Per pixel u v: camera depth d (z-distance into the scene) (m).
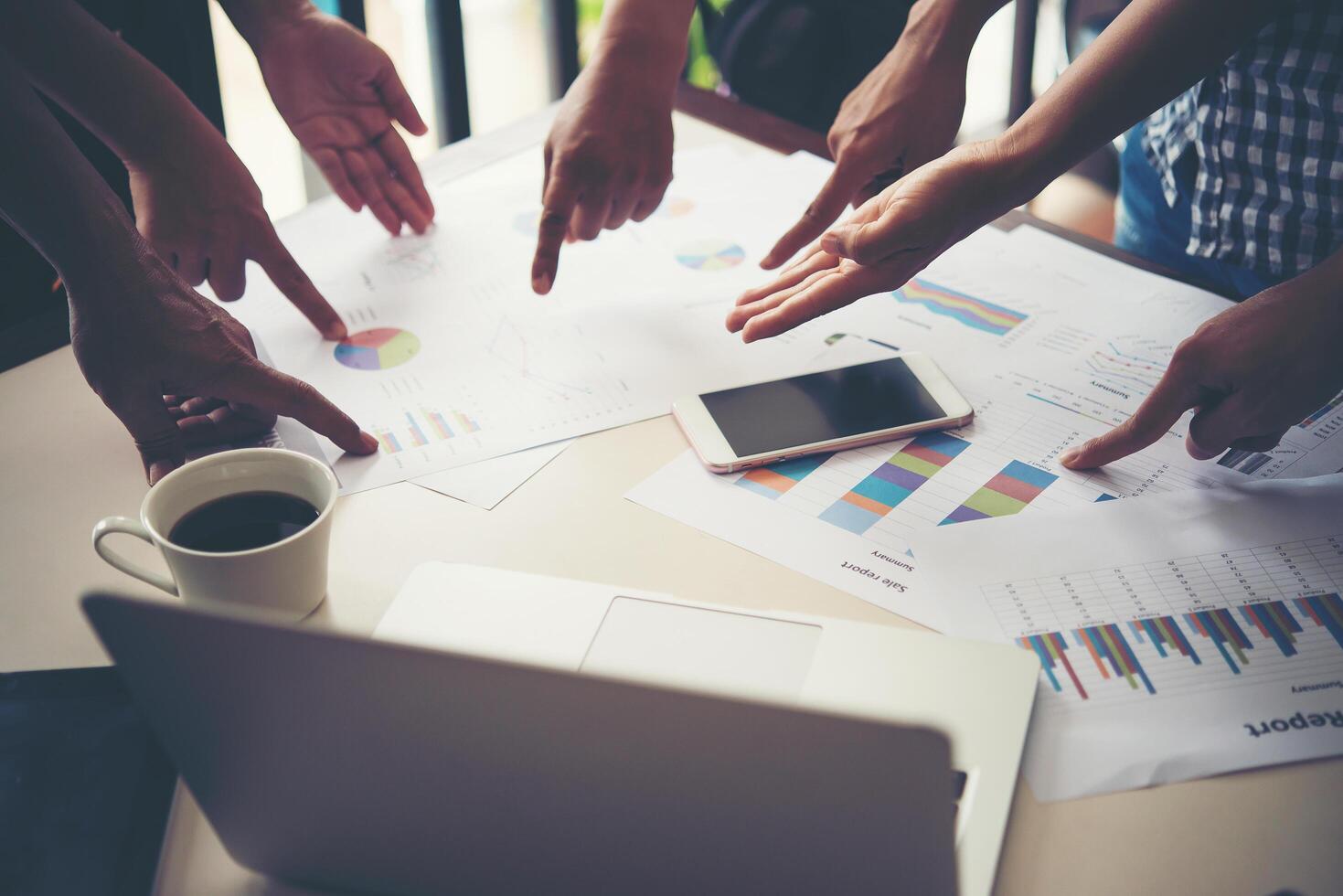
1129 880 0.44
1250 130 0.84
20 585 0.61
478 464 0.70
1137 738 0.50
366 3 1.51
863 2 1.31
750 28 1.34
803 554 0.62
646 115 0.85
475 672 0.36
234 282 0.83
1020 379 0.76
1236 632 0.55
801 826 0.37
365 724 0.39
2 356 0.81
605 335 0.82
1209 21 0.63
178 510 0.56
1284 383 0.60
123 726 0.50
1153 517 0.62
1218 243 0.91
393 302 0.87
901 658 0.52
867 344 0.81
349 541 0.63
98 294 0.62
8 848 0.45
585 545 0.63
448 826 0.42
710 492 0.67
